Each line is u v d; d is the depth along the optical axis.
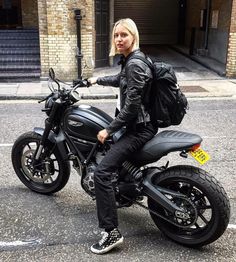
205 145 6.55
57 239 3.73
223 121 8.16
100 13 13.93
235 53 12.99
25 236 3.78
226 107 9.48
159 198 3.51
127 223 4.01
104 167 3.43
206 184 3.34
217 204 3.32
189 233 3.59
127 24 3.28
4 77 12.09
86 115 3.83
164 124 3.48
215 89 11.47
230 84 12.23
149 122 3.49
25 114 8.57
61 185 4.48
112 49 3.45
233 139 6.92
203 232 3.48
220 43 15.38
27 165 4.60
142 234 3.82
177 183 3.55
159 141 3.46
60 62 12.23
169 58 17.22
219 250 3.58
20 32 13.67
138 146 3.47
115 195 3.63
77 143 3.92
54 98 4.04
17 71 12.42
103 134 3.37
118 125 3.31
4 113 8.66
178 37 22.08
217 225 3.36
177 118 3.47
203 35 17.50
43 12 11.87
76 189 4.81
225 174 5.34
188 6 20.39
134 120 3.40
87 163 3.87
